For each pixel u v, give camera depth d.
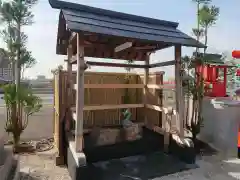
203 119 4.84
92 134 4.17
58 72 3.88
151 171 3.38
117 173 3.28
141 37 3.19
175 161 3.78
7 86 4.20
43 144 4.68
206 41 4.72
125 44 3.59
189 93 4.73
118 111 5.07
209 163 3.78
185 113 5.05
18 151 4.21
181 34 3.93
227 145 4.33
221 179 3.16
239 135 4.05
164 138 4.19
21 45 4.34
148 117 4.96
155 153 4.14
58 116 3.85
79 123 3.06
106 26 3.19
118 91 5.04
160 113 4.57
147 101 4.96
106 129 4.24
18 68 4.37
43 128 6.02
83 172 2.82
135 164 3.63
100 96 4.79
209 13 4.62
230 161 3.89
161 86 4.34
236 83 6.04
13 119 4.20
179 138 3.87
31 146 4.38
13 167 2.99
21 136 5.24
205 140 4.83
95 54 4.79
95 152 3.73
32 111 4.57
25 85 4.56
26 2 4.43
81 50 3.07
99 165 3.57
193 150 3.69
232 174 3.34
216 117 4.58
